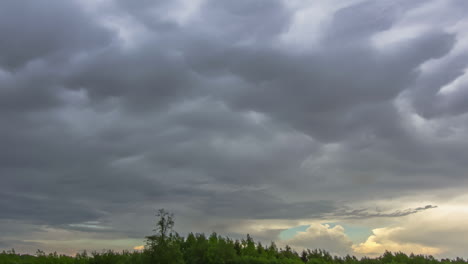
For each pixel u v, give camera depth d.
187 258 102.88
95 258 104.31
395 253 169.62
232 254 105.25
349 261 158.12
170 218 93.12
